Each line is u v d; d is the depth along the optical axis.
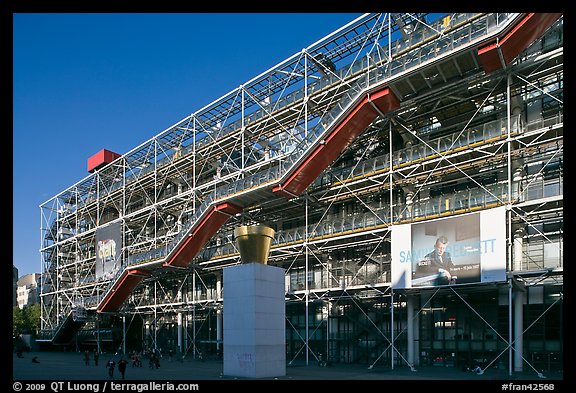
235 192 30.12
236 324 21.03
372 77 24.97
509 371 20.39
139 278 37.47
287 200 30.25
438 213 23.95
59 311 51.84
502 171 23.83
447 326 25.16
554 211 20.56
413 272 23.36
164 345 42.81
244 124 34.00
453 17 25.14
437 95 24.77
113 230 43.53
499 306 23.41
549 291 22.06
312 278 31.89
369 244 28.80
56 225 56.25
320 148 25.64
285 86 31.89
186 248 32.66
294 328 31.09
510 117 22.42
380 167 26.89
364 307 28.77
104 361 34.59
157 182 43.88
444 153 23.72
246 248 21.45
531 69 22.50
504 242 20.59
